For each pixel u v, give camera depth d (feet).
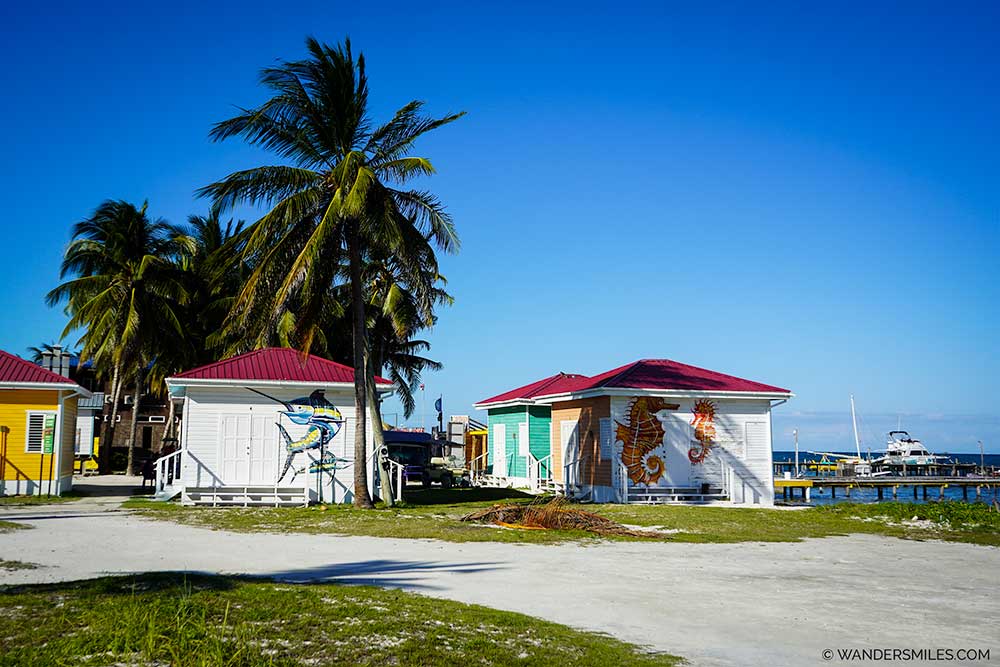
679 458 96.89
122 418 201.98
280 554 48.08
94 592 32.04
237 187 76.69
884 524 75.72
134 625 26.07
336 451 88.99
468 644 26.55
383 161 80.59
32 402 90.12
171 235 142.31
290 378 87.81
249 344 121.39
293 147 79.92
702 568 47.06
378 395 93.81
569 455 109.29
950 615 35.47
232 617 28.37
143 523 64.80
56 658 23.49
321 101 79.25
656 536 61.62
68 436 99.04
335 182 78.69
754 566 48.55
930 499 176.86
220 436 86.22
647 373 102.73
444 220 79.71
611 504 90.07
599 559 49.44
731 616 33.96
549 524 64.23
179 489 88.02
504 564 46.06
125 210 129.90
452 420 227.20
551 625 30.25
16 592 32.04
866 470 225.76
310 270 74.59
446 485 140.15
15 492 89.20
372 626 27.81
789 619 33.71
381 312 133.90
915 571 48.37
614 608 34.68
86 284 129.80
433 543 55.01
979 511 78.07
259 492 85.81
